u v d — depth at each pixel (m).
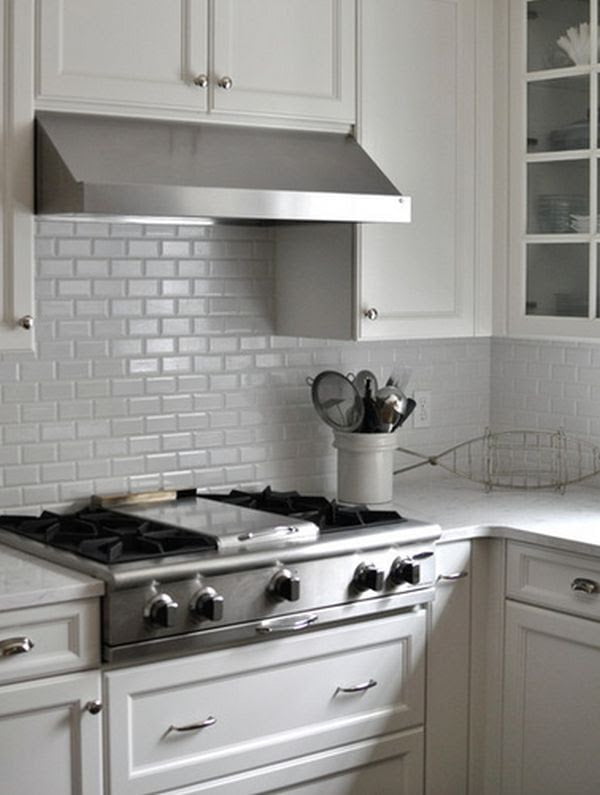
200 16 3.31
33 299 3.12
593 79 3.66
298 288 3.82
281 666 3.19
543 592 3.51
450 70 3.79
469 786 3.64
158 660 2.99
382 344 4.17
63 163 3.01
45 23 3.10
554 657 3.49
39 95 3.11
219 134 3.38
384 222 3.45
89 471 3.59
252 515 3.42
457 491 4.09
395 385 3.91
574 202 3.74
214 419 3.81
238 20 3.38
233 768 3.11
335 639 3.28
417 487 4.16
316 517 3.44
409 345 4.23
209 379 3.79
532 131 3.83
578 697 3.43
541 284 3.85
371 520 3.46
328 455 4.06
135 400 3.66
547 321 3.82
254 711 3.15
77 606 2.86
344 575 3.25
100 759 2.90
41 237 3.46
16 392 3.46
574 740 3.45
